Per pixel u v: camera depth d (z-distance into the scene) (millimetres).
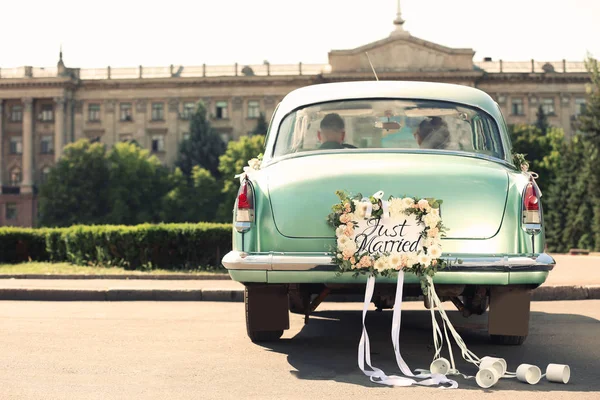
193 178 84562
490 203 5562
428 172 5590
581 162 51188
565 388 4863
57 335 7270
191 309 9875
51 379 5180
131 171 79250
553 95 93188
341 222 5418
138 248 15625
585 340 6855
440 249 5328
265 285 6141
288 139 6285
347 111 6258
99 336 7207
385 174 5574
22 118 96188
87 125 95125
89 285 12109
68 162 78438
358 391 4770
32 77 93750
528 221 5562
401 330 7660
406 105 6262
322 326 7941
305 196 5625
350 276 5398
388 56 90438
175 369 5527
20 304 10711
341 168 5680
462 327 7879
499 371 5125
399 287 5332
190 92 94438
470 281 5398
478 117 6289
